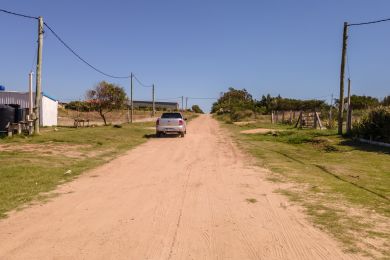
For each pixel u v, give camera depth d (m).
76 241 6.07
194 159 15.55
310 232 6.50
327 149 18.97
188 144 21.86
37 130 22.64
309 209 7.89
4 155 14.72
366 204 8.27
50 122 37.62
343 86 25.20
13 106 25.38
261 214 7.60
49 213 7.59
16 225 6.83
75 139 21.06
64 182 10.56
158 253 5.61
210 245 5.93
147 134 29.00
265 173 12.19
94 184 10.39
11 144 18.39
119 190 9.70
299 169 13.00
